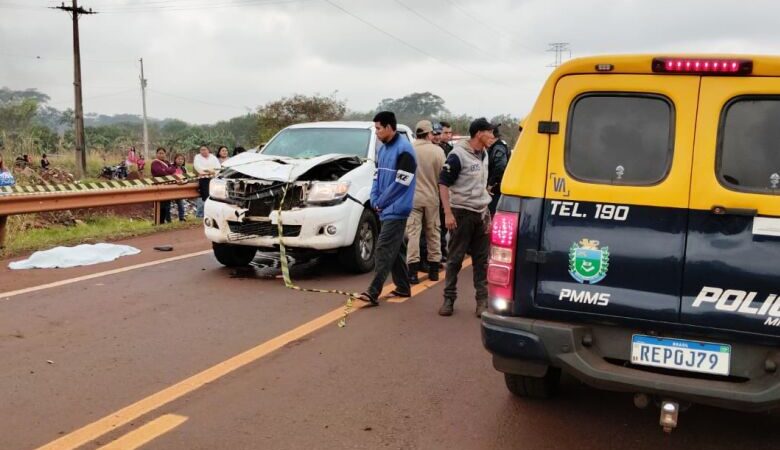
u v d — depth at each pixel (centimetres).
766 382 324
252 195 777
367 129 902
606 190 353
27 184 1562
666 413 336
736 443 387
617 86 354
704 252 335
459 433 395
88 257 883
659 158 348
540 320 367
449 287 649
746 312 329
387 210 663
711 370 338
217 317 624
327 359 516
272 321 614
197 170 1372
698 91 340
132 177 2739
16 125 3756
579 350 357
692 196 338
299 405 430
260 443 377
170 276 800
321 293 727
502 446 379
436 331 595
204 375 477
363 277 818
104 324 596
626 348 355
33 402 427
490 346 376
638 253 346
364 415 417
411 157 657
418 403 437
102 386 454
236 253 852
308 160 796
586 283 357
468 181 627
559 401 445
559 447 379
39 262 848
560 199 362
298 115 3466
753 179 331
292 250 795
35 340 548
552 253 364
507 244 372
